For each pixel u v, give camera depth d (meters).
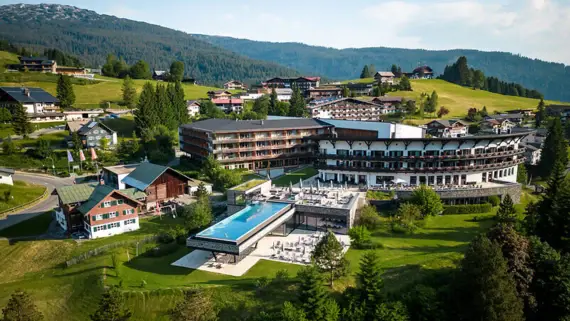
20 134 145.50
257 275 62.72
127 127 173.62
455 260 64.25
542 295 53.66
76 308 58.84
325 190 97.69
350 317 50.16
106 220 82.62
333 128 138.00
